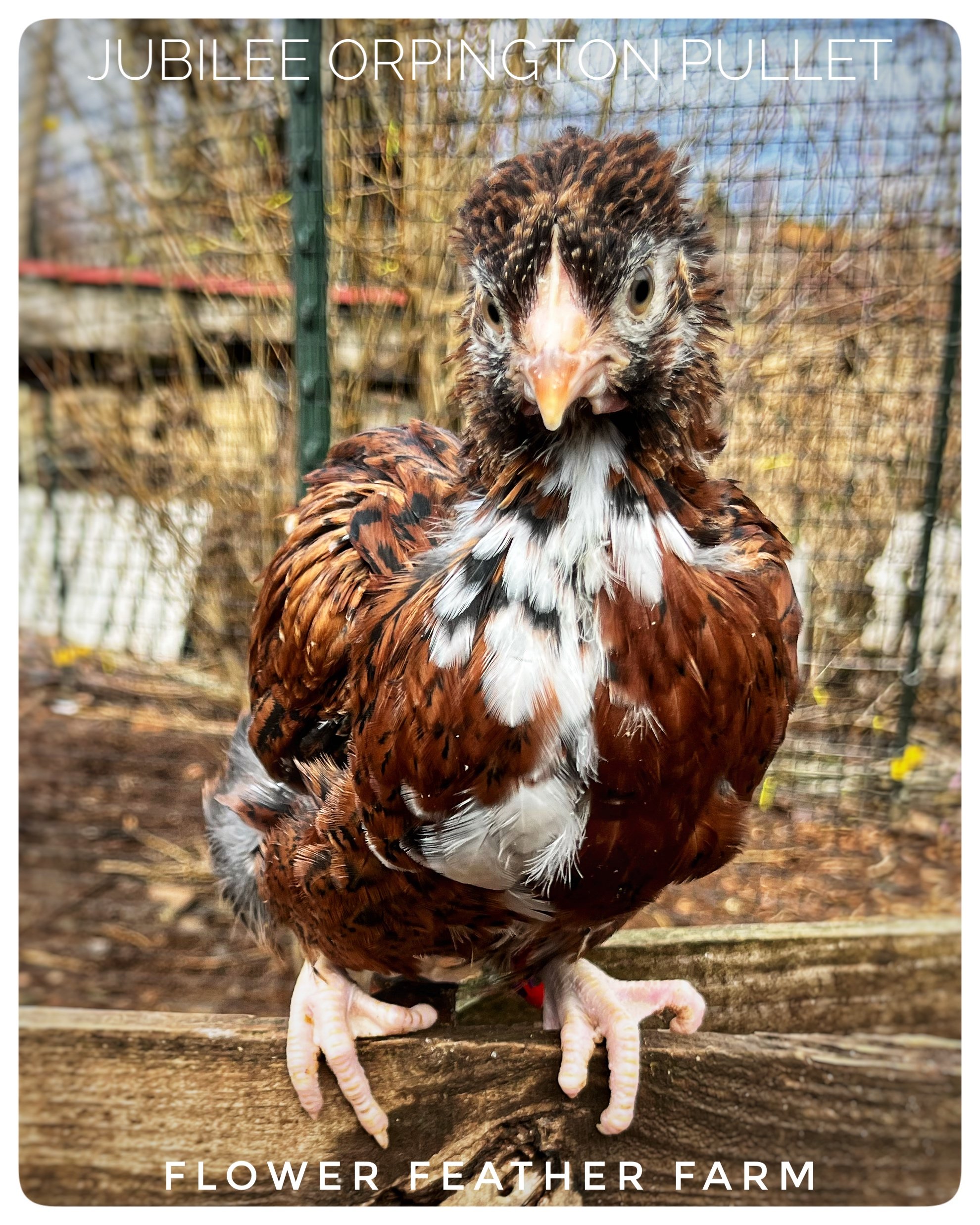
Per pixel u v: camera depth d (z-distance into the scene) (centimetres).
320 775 44
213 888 93
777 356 92
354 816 40
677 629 35
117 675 119
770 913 88
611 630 34
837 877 92
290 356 94
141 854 97
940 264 90
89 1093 44
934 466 95
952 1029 54
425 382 86
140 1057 44
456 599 35
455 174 82
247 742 54
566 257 33
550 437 35
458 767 35
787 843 97
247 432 99
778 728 39
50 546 125
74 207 117
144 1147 44
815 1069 45
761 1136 45
